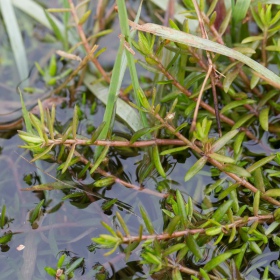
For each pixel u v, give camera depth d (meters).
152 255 0.23
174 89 0.28
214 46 0.25
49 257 0.26
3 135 0.30
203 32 0.26
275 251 0.25
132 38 0.26
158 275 0.25
